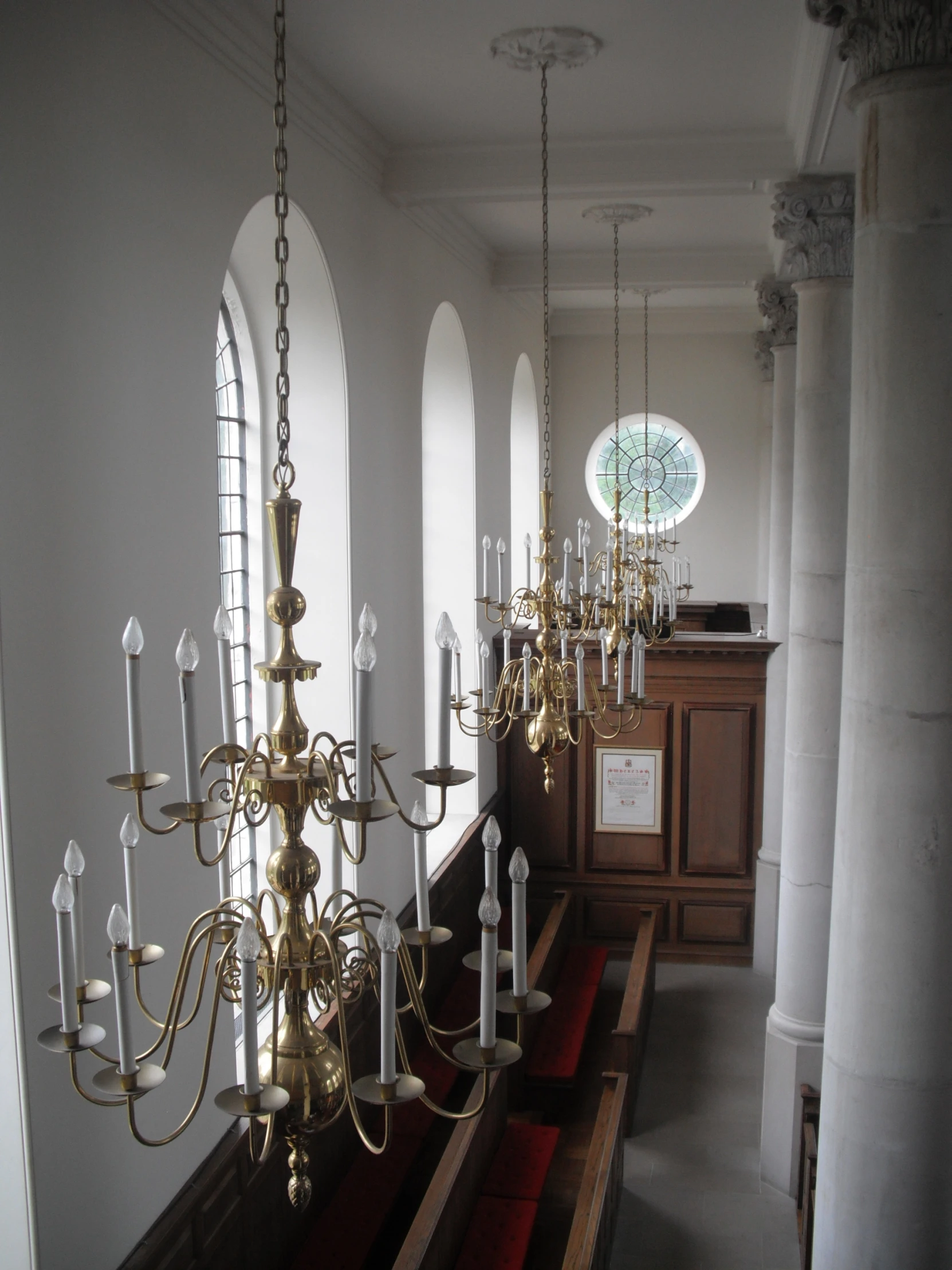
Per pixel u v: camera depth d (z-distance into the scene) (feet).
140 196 19.04
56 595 16.69
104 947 17.94
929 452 16.60
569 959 44.96
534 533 61.62
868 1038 17.78
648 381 70.79
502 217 42.19
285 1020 11.39
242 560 29.78
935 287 16.48
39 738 16.31
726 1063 39.75
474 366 44.96
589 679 30.40
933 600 16.70
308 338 29.14
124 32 18.45
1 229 15.39
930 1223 17.80
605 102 29.27
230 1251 21.99
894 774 17.10
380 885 32.89
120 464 18.42
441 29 24.45
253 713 30.32
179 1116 20.43
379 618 32.89
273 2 22.35
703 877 49.60
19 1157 16.12
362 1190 27.58
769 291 47.96
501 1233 26.30
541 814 50.83
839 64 23.84
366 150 30.76
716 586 71.61
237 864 28.35
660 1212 30.94
